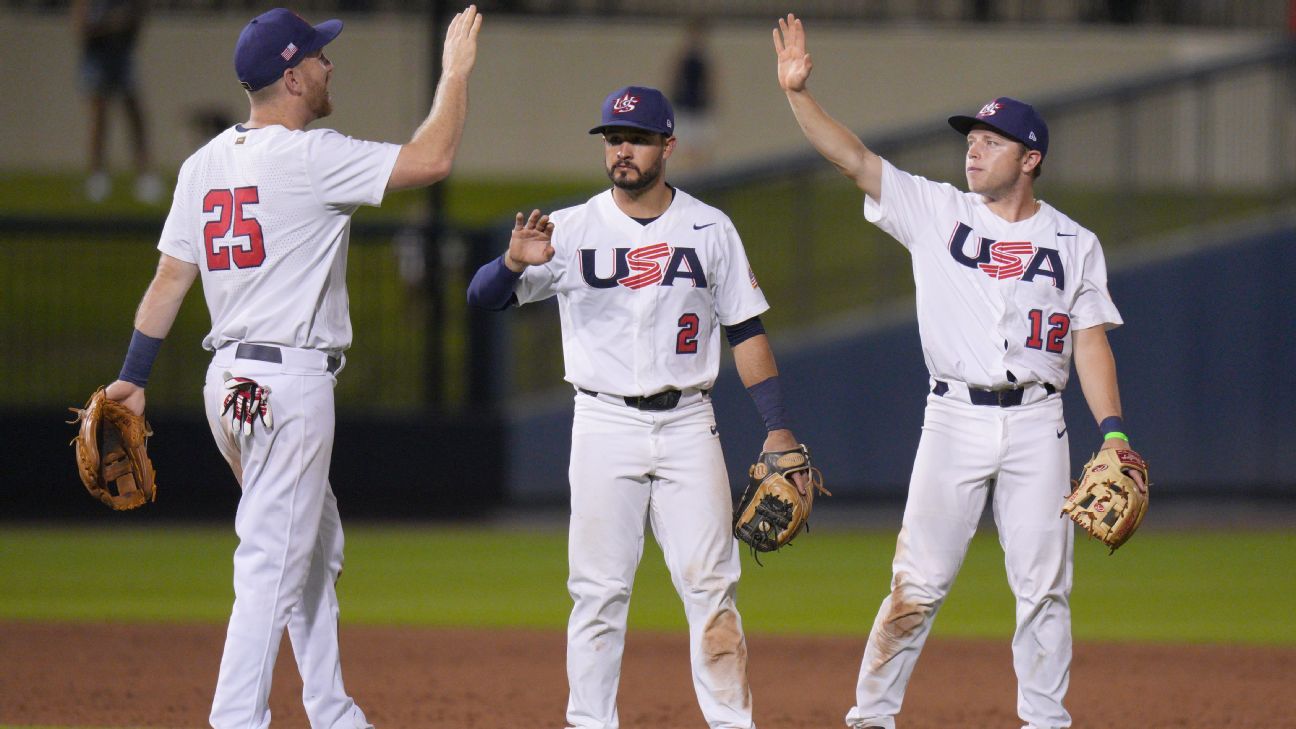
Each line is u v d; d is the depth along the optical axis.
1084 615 31.70
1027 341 18.84
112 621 30.27
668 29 71.19
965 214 19.27
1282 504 49.06
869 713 19.48
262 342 17.23
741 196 52.91
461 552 39.81
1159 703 23.86
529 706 23.62
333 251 17.44
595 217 18.44
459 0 68.00
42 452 49.03
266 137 17.23
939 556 19.22
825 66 70.69
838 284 53.06
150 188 63.94
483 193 67.25
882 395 51.62
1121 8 71.88
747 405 50.41
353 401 51.56
